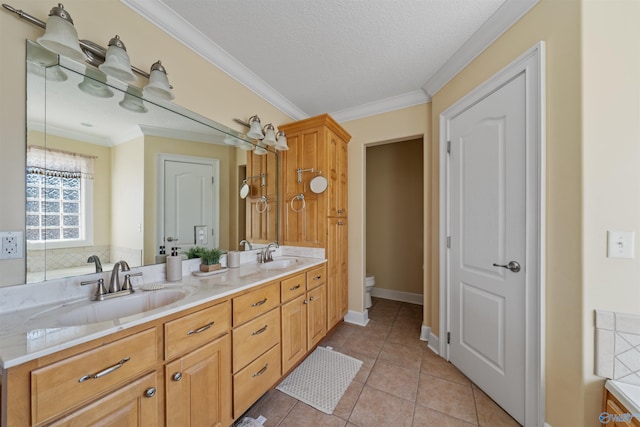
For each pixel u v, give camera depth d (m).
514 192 1.38
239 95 1.98
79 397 0.73
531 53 1.28
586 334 1.06
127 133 1.30
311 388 1.62
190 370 1.04
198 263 1.64
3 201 0.92
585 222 1.06
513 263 1.38
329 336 2.37
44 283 1.00
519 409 1.33
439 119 2.06
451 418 1.38
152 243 1.42
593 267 1.06
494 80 1.50
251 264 2.00
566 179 1.13
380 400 1.52
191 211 1.64
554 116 1.18
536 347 1.25
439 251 2.04
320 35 1.60
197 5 1.35
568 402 1.12
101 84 1.19
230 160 1.91
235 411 1.24
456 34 1.60
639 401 0.88
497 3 1.35
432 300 2.18
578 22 1.08
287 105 2.52
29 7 0.96
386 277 3.58
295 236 2.37
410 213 3.45
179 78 1.52
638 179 1.01
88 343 0.75
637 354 1.00
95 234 1.18
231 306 1.25
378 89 2.29
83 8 1.10
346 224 2.70
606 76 1.05
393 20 1.48
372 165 3.68
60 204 1.06
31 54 0.97
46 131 1.02
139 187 1.36
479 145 1.64
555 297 1.17
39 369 0.66
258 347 1.40
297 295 1.79
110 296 1.10
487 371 1.56
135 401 0.86
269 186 2.32
